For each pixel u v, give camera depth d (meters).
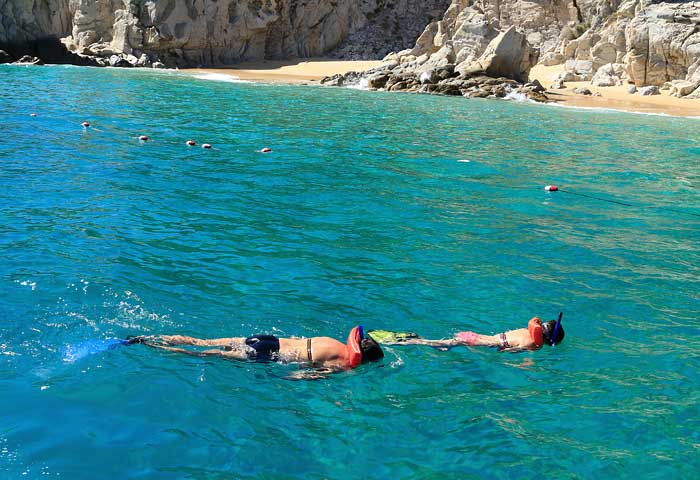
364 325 6.15
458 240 8.80
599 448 4.35
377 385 5.12
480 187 12.12
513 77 36.03
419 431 4.51
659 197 12.04
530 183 12.73
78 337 5.52
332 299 6.66
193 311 6.18
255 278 7.09
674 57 34.59
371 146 16.03
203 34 46.97
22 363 5.07
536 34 45.50
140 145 14.34
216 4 47.50
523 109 27.56
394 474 4.04
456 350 5.71
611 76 37.72
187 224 8.82
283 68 47.50
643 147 18.19
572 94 34.69
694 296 7.21
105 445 4.17
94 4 45.47
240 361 5.32
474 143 17.42
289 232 8.76
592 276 7.69
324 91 32.69
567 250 8.62
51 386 4.79
